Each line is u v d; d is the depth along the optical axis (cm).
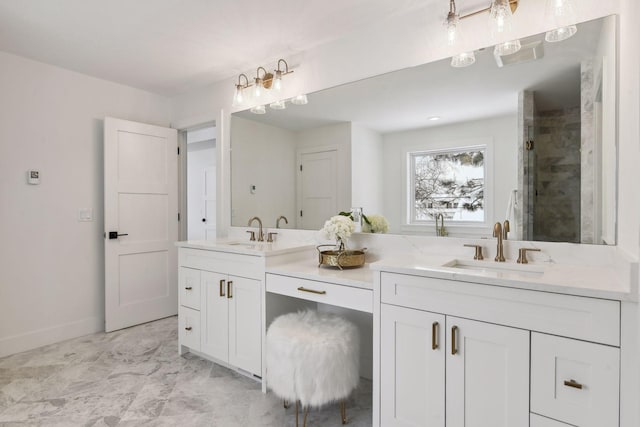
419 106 210
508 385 130
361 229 233
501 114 185
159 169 350
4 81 264
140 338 299
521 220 180
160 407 194
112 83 327
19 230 273
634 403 108
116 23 223
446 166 202
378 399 162
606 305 112
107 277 312
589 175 163
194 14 212
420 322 150
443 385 144
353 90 235
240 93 282
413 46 211
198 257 253
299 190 263
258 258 215
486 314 134
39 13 211
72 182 303
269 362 181
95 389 213
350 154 237
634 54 118
